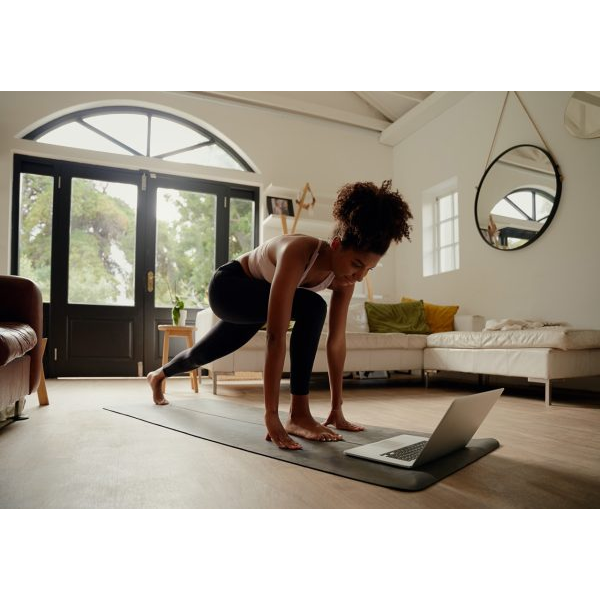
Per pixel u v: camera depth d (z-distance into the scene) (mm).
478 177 4754
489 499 958
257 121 5449
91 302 4801
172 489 1013
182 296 5141
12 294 2082
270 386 1452
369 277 5805
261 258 1755
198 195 5293
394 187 6102
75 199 4809
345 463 1208
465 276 4863
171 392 3314
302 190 5547
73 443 1496
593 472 1166
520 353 2961
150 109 5117
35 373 2125
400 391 3510
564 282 3807
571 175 3783
